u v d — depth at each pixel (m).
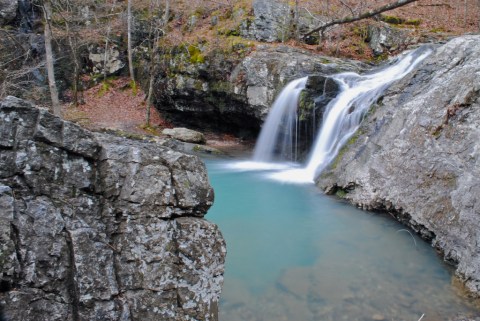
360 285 4.48
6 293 2.05
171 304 2.56
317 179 8.76
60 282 2.23
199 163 2.98
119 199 2.61
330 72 11.80
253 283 4.49
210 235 2.84
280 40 14.39
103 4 19.00
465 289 4.34
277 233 5.99
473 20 15.73
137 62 18.72
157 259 2.60
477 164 5.01
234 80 13.02
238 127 14.77
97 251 2.40
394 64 11.73
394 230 6.07
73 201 2.43
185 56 14.43
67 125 2.53
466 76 6.14
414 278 4.64
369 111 8.64
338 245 5.57
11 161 2.28
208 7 17.30
